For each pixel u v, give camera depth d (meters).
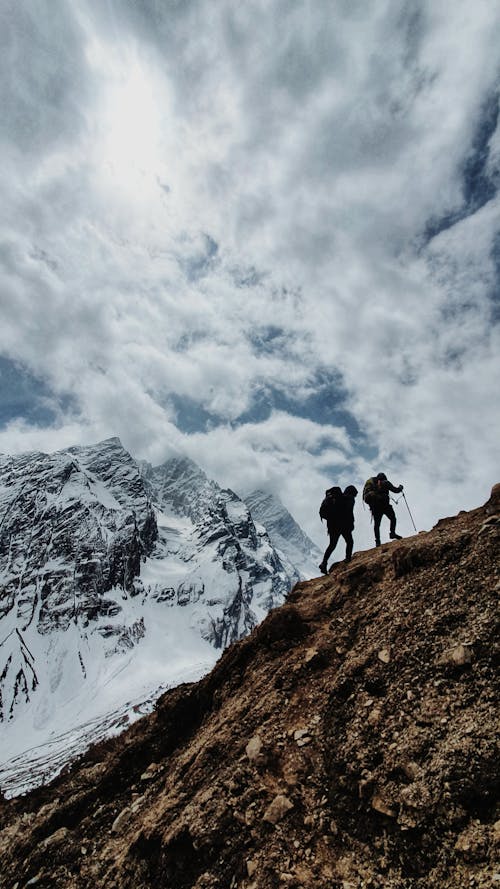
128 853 8.80
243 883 6.90
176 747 11.98
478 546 10.04
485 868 5.41
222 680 12.52
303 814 7.48
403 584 10.82
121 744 13.76
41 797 13.17
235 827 7.78
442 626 8.84
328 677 9.86
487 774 6.18
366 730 8.01
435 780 6.53
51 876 9.60
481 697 7.22
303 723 9.14
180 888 7.48
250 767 8.78
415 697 7.95
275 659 11.56
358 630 10.66
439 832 6.08
